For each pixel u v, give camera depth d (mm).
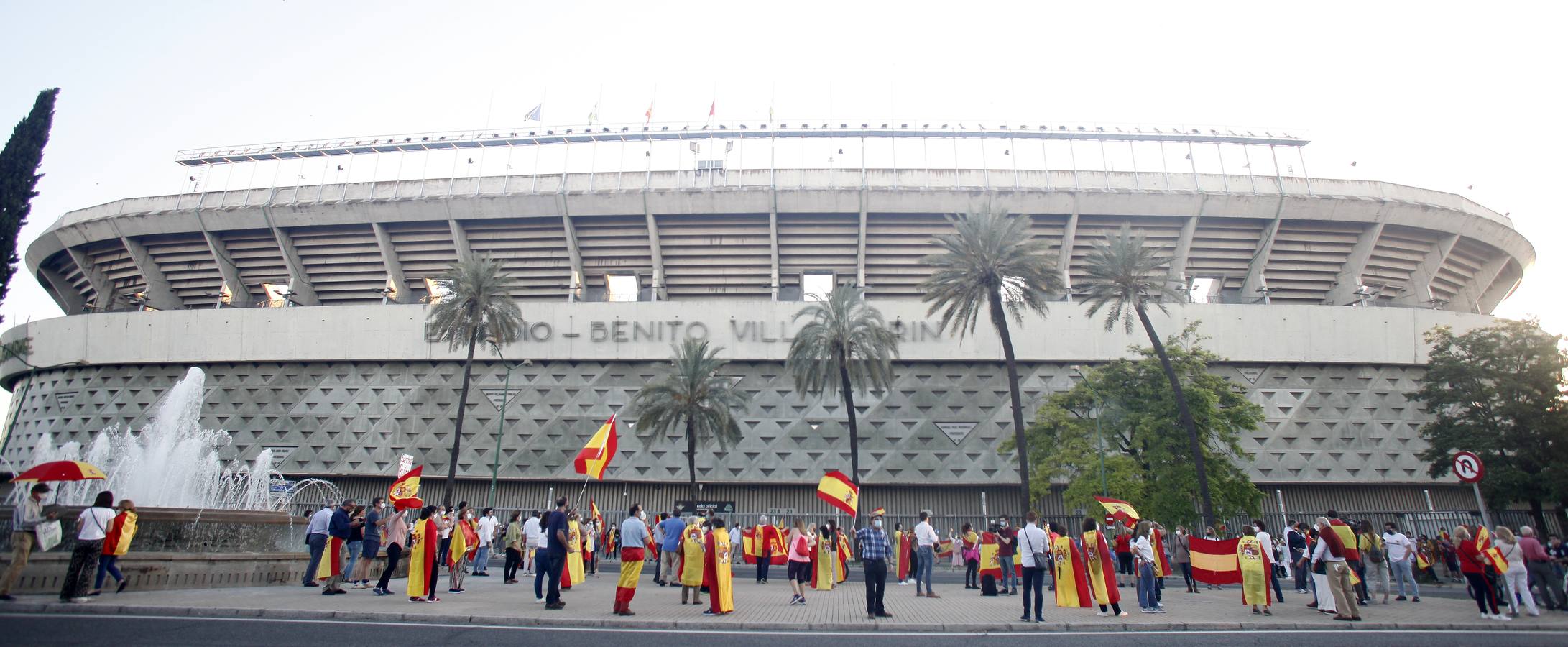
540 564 14617
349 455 45281
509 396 45781
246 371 47406
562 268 50062
